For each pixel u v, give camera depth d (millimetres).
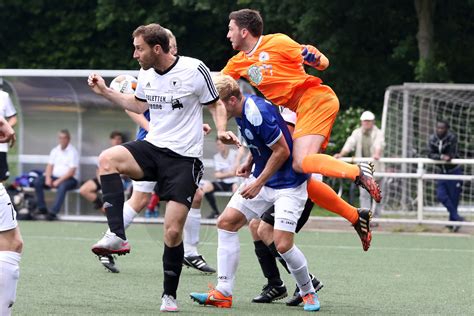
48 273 19641
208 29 51938
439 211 35156
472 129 38531
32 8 51969
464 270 21594
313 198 15930
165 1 49969
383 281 19531
